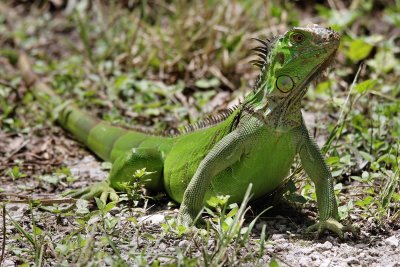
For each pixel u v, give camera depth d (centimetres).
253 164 912
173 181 1020
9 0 2192
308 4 1980
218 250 789
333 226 888
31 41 1941
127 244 882
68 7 2089
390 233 920
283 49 865
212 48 1647
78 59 1758
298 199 959
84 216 956
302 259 838
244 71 1605
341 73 1522
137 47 1748
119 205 1038
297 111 888
